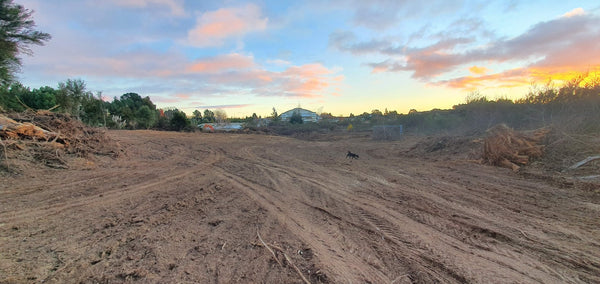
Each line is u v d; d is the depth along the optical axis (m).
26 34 12.47
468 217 4.31
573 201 5.06
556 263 2.92
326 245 3.33
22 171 6.50
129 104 47.34
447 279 2.62
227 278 2.58
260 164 10.20
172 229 3.79
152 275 2.62
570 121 10.45
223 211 4.63
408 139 23.44
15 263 2.78
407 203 5.11
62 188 5.80
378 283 2.54
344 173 8.30
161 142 16.92
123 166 8.64
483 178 7.15
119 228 3.81
